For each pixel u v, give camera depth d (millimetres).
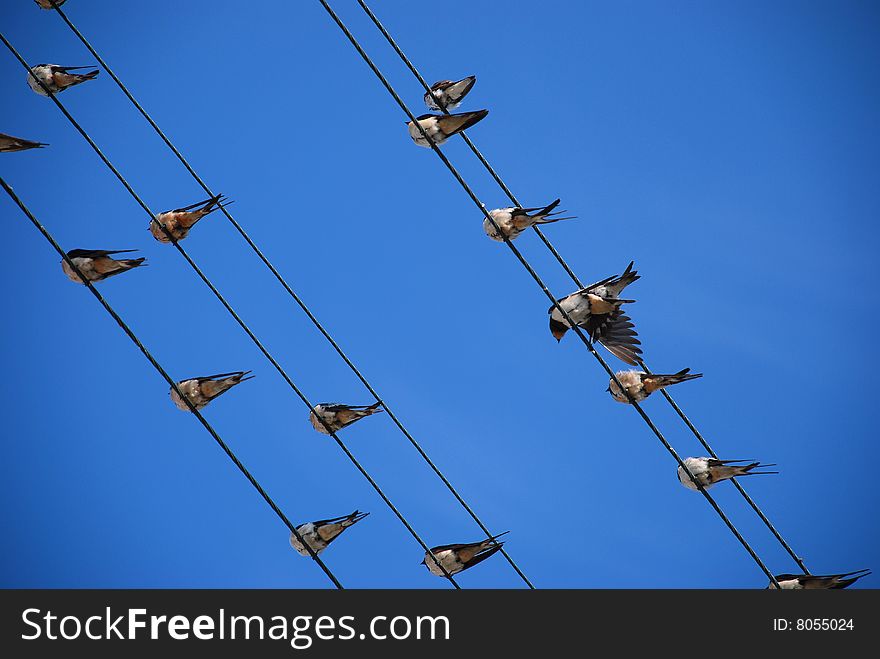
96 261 23188
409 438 24484
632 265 23062
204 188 24125
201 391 23234
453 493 24297
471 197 22891
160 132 24062
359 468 24828
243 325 23812
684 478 23297
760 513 23328
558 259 23219
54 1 23922
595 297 22891
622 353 23438
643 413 23406
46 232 22141
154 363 22938
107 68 23938
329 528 25906
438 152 22438
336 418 24531
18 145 21625
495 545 24234
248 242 24031
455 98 24562
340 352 24469
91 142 23297
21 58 23953
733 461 23031
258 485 22875
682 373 23047
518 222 22797
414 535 24281
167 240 23828
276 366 23891
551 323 23766
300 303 24094
